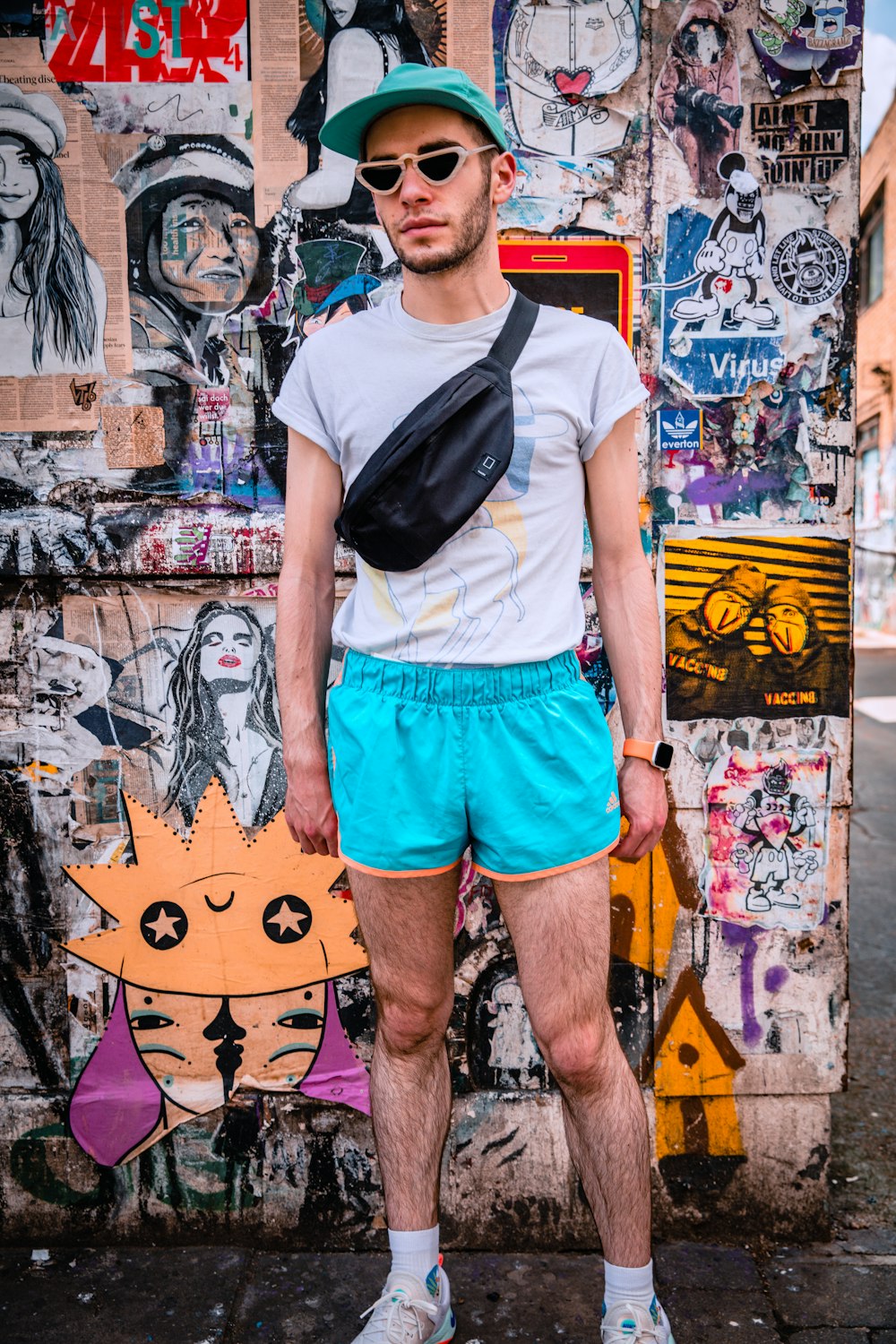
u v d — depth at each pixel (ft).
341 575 6.38
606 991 5.11
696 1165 6.60
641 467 6.32
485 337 4.90
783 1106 6.58
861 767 19.60
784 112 6.09
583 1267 6.36
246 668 6.47
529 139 6.11
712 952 6.54
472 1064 6.57
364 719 4.99
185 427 6.35
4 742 6.56
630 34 6.04
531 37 6.04
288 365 6.30
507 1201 6.57
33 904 6.61
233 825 6.54
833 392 6.27
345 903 6.53
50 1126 6.66
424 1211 5.36
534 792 4.85
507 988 6.51
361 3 6.06
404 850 4.93
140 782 6.55
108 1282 6.25
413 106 4.70
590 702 5.07
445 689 4.85
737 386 6.27
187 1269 6.38
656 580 6.39
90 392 6.35
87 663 6.51
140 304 6.30
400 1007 5.27
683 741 6.45
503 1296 6.09
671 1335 5.38
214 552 6.33
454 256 4.73
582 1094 5.07
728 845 6.51
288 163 6.18
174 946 6.59
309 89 6.13
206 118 6.17
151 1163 6.64
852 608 6.41
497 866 4.96
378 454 4.79
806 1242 6.57
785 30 6.02
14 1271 6.37
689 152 6.12
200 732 6.51
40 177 6.24
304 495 5.25
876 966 10.64
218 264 6.26
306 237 6.22
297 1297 6.09
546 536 4.90
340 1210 6.61
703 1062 6.57
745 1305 5.93
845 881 6.50
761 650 6.42
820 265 6.19
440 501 4.68
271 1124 6.60
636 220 6.17
